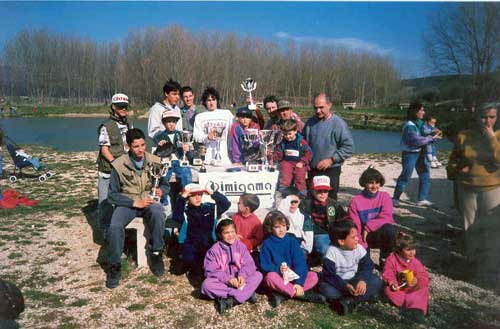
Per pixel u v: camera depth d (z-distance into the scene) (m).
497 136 3.81
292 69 72.94
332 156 5.17
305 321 3.64
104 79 76.12
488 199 4.00
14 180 10.28
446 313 3.67
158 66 64.12
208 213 4.54
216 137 5.62
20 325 3.55
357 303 3.88
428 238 5.58
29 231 6.09
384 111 55.09
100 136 5.23
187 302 4.00
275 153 5.30
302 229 4.62
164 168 4.67
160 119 5.80
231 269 4.02
